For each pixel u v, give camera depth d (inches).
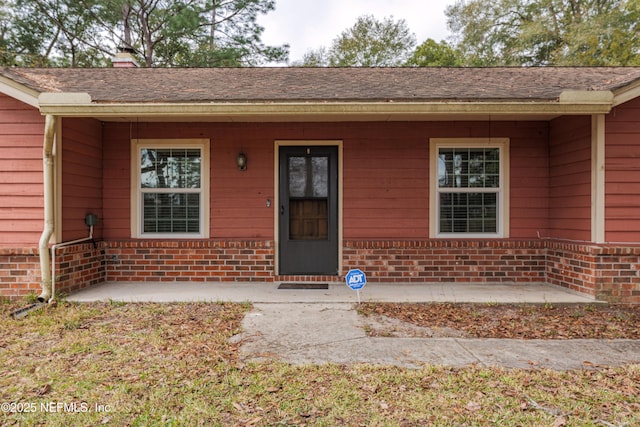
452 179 268.5
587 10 795.4
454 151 269.1
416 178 266.1
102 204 265.7
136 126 267.1
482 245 261.3
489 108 212.8
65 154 227.0
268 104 215.3
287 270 269.1
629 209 216.5
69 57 738.2
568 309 205.0
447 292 237.1
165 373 126.6
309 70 317.1
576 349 149.6
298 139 267.3
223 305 209.0
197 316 189.5
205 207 267.6
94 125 257.1
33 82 225.5
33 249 217.5
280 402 109.4
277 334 165.8
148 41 733.3
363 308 204.8
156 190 269.3
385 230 266.4
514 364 135.6
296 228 271.0
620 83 215.6
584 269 224.1
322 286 253.4
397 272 262.5
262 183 268.5
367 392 115.4
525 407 106.9
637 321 184.7
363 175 266.5
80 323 177.0
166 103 214.2
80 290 237.1
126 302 212.1
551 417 102.0
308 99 216.4
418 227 266.4
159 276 263.1
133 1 699.4
